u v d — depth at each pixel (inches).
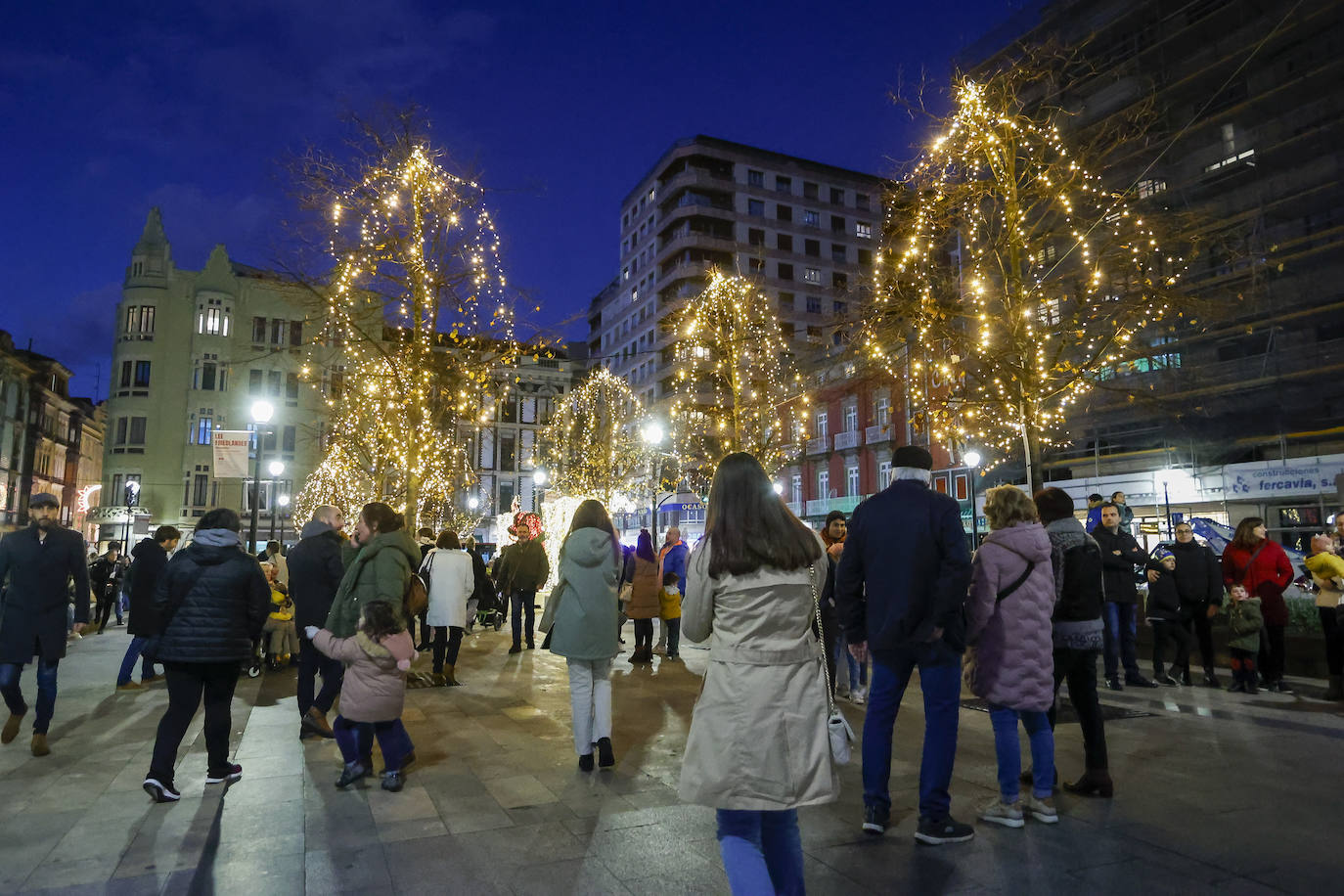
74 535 253.3
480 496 2175.2
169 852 153.6
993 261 590.6
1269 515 832.3
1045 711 169.6
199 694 196.4
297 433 2062.0
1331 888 133.6
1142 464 971.9
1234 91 967.6
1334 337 849.5
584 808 181.8
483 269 580.4
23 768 223.1
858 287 691.4
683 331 1137.4
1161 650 375.6
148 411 2009.1
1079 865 144.6
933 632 156.3
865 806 164.9
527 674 403.2
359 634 200.1
